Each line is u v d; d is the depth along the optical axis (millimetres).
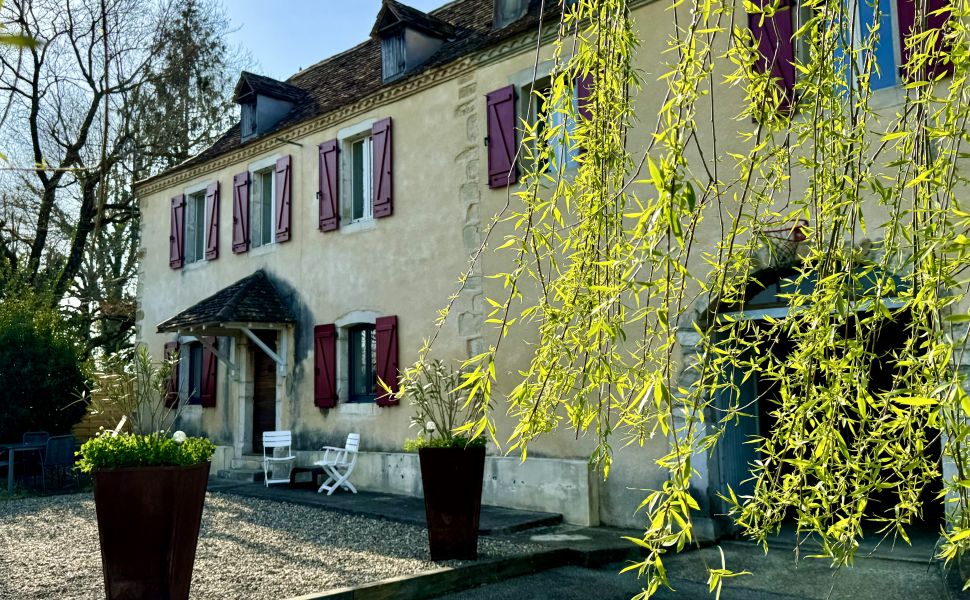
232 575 5332
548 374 2113
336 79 12453
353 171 10898
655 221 1567
